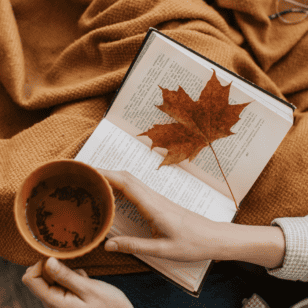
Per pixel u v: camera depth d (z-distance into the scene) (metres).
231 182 0.54
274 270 0.53
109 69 0.66
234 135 0.52
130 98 0.53
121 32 0.62
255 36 0.71
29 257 0.59
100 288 0.48
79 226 0.46
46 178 0.45
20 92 0.63
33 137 0.59
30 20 0.72
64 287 0.49
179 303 0.65
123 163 0.53
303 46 0.72
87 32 0.70
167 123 0.53
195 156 0.53
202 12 0.64
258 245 0.50
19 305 0.74
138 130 0.54
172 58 0.51
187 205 0.53
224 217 0.54
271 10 0.71
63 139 0.58
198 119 0.51
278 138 0.52
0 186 0.55
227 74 0.51
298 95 0.73
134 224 0.52
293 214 0.59
